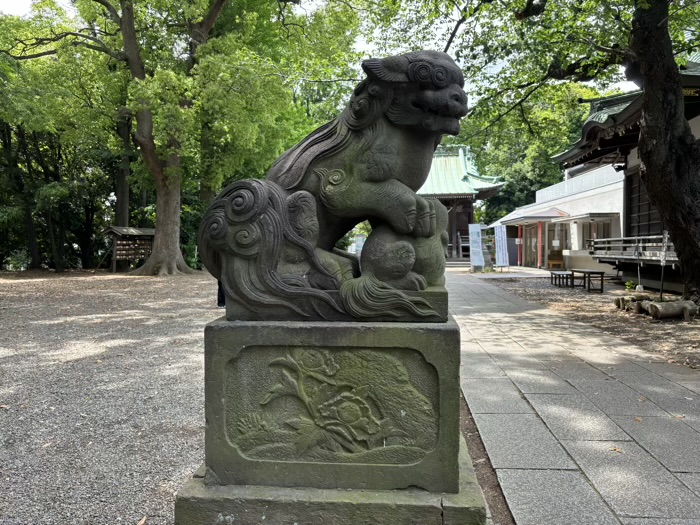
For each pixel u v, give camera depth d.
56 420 3.71
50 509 2.47
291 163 2.24
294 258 2.15
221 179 16.94
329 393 2.07
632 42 7.40
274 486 2.09
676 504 2.38
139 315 8.88
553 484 2.60
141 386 4.59
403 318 2.08
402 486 2.04
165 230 17.38
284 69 11.49
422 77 2.05
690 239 7.84
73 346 6.34
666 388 4.27
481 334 6.89
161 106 13.70
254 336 2.07
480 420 3.55
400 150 2.14
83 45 15.79
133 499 2.57
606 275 17.38
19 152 20.55
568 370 4.89
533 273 20.45
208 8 16.11
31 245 20.92
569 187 22.06
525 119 11.14
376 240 2.14
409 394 2.04
